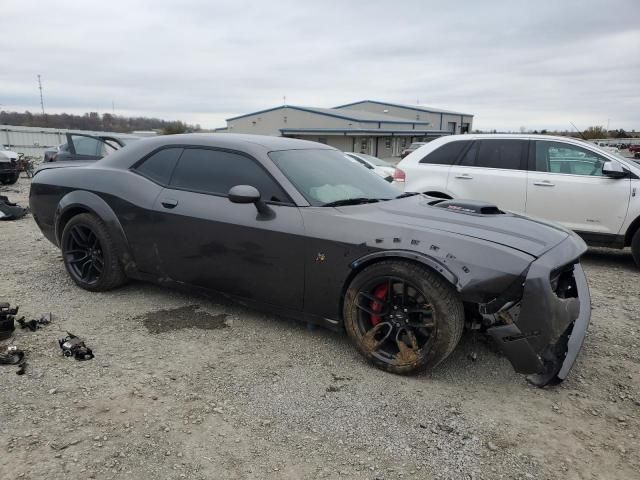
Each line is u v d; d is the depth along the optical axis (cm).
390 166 1580
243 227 374
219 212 388
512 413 288
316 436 262
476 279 295
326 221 348
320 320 358
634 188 613
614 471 240
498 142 703
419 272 310
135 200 432
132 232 436
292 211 361
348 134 5062
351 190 398
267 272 370
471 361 348
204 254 397
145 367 329
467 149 720
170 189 422
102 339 370
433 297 306
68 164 533
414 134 6025
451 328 305
